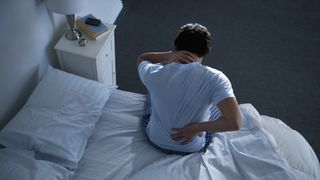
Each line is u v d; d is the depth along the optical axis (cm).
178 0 330
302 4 331
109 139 165
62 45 190
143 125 172
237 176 143
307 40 295
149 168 147
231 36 296
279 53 282
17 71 170
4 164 134
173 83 134
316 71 269
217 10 322
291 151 156
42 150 144
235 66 271
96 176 149
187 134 144
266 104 244
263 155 150
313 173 149
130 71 262
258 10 323
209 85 130
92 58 185
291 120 235
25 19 166
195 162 150
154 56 167
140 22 305
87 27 197
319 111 241
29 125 151
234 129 129
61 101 163
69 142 150
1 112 167
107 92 179
